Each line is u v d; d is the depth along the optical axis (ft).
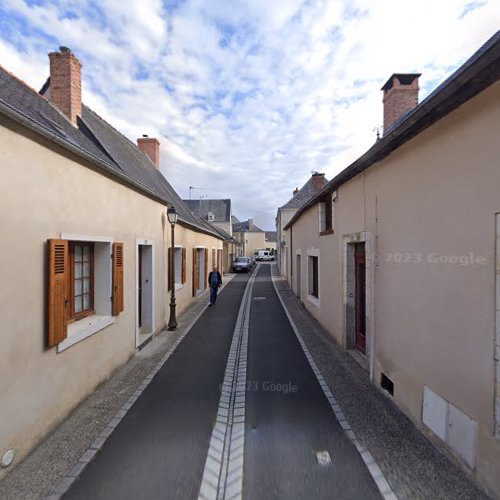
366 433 11.10
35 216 10.34
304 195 85.46
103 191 15.12
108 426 11.55
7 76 16.38
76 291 14.56
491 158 8.02
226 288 54.19
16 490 8.45
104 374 15.29
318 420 12.01
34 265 10.28
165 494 8.38
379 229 14.69
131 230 18.89
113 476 9.00
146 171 36.06
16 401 9.41
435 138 10.28
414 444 10.44
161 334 24.62
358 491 8.48
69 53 24.95
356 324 20.29
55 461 9.62
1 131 8.94
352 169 16.65
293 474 9.14
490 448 8.09
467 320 8.89
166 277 27.07
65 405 11.92
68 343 11.98
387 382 14.02
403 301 12.41
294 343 22.17
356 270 20.12
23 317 9.74
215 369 17.30
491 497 8.03
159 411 12.68
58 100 24.85
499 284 7.81
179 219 30.32
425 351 10.91
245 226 209.97
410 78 24.77
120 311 16.65
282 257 81.97
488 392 8.16
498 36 7.16
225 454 10.02
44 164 10.78
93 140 24.90
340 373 16.67
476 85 8.02
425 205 10.87
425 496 8.25
